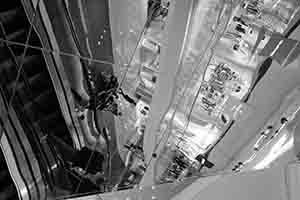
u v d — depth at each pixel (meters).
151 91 6.81
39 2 3.52
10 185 3.38
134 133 7.11
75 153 4.78
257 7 7.95
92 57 4.82
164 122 8.05
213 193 4.37
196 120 9.11
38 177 3.85
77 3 4.18
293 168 3.71
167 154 8.73
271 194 3.76
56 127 4.22
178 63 7.07
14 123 3.40
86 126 5.08
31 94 3.64
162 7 5.98
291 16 8.24
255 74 8.87
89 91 4.93
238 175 4.19
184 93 8.02
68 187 4.70
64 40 4.09
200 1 6.59
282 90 9.22
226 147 9.99
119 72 5.72
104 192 6.04
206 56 7.94
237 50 8.38
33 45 3.53
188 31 6.77
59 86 4.13
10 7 3.14
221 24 7.65
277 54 8.76
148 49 6.20
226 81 8.79
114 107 5.94
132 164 7.30
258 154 10.53
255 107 9.54
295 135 6.66
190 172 9.69
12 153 3.38
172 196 6.22
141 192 6.61
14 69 3.32
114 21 5.12
